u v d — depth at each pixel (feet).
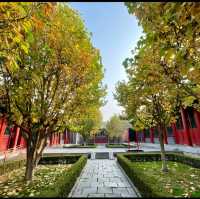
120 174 36.94
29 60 25.55
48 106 30.01
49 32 23.53
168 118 38.73
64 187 20.20
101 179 32.48
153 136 127.24
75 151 85.56
